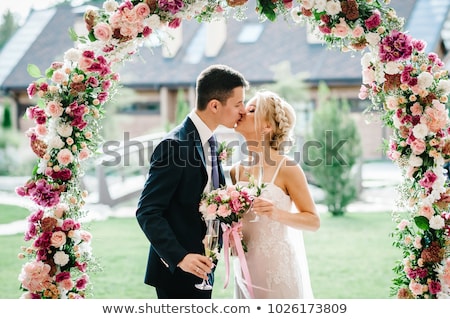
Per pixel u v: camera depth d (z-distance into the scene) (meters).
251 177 3.45
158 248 3.25
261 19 3.75
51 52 23.12
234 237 3.45
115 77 3.75
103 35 3.53
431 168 3.65
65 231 3.58
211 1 3.70
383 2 3.75
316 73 19.62
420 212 3.61
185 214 3.40
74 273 3.68
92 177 13.34
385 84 3.70
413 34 20.31
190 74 21.06
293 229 3.74
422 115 3.65
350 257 7.38
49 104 3.56
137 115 21.25
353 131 10.30
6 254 7.48
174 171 3.34
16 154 16.44
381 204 11.14
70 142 3.58
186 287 3.49
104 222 9.58
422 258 3.58
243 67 21.28
